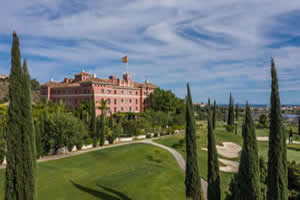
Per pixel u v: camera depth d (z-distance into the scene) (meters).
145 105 91.94
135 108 87.69
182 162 37.19
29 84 10.59
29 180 10.06
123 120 63.97
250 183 10.67
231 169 35.28
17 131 9.96
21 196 9.80
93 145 48.16
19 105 10.09
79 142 44.62
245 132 11.12
